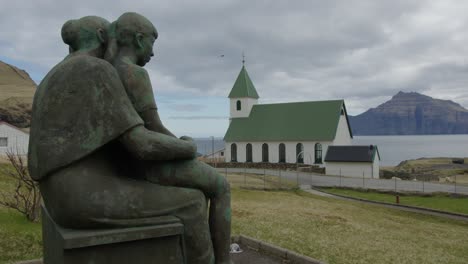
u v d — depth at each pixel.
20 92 97.88
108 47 3.58
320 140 50.78
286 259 7.10
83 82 3.11
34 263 6.55
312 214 17.11
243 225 12.92
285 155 53.47
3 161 22.12
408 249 11.22
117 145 3.36
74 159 3.06
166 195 3.32
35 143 3.15
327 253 9.68
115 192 3.12
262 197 23.42
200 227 3.43
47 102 3.13
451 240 13.67
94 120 3.10
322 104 54.41
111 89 3.15
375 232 13.92
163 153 3.27
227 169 50.78
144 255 3.20
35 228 9.73
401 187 32.25
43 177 3.12
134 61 3.60
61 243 2.96
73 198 3.00
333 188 32.38
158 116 3.50
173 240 3.30
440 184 34.62
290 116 55.12
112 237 3.02
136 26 3.57
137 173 3.50
